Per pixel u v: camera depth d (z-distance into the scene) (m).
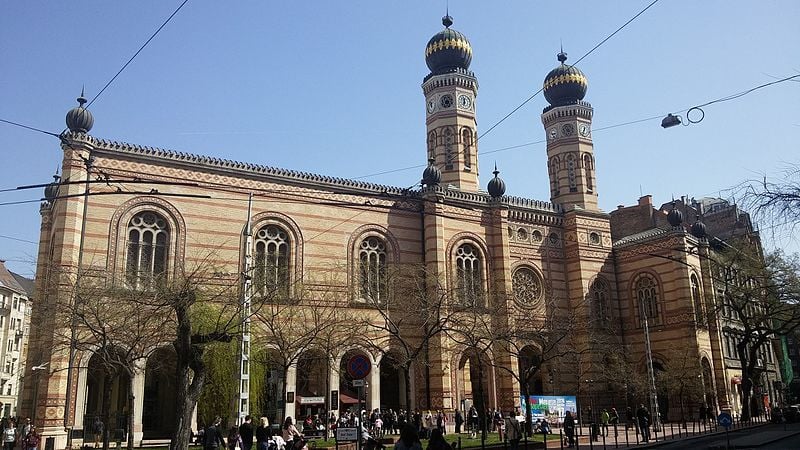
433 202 47.59
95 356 38.09
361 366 22.86
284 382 34.50
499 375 47.72
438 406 43.53
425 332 42.00
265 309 37.94
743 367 52.06
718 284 57.34
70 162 37.19
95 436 35.16
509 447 31.55
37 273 39.59
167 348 38.62
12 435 34.97
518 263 52.84
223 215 41.03
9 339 82.69
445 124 57.06
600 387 52.00
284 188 43.50
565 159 61.12
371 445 23.44
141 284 34.56
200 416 37.19
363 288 43.56
